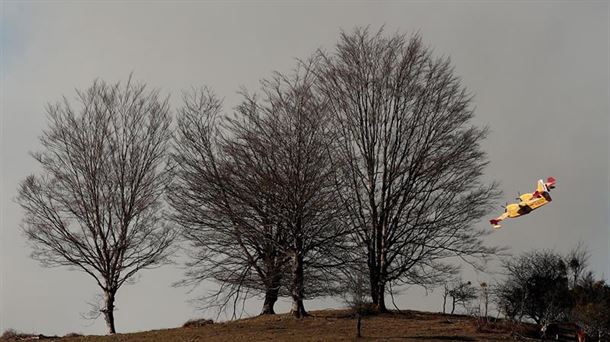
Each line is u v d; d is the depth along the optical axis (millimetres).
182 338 35062
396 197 40031
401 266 40094
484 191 41281
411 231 40125
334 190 38562
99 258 40781
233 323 38375
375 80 41156
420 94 41188
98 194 40906
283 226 38375
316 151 38281
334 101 41000
